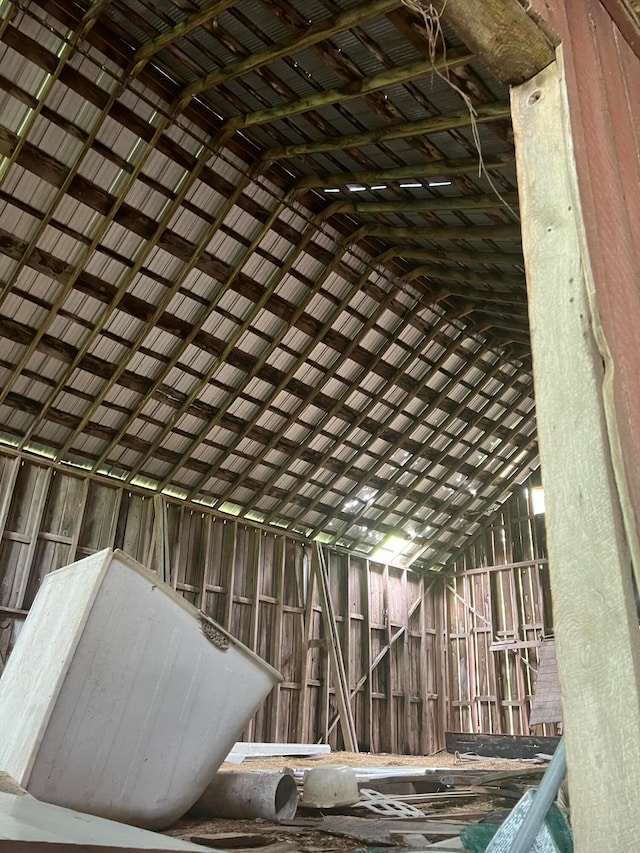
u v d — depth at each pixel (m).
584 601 1.22
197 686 4.11
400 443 14.38
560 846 1.56
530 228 1.53
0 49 7.89
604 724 1.13
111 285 10.10
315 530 15.20
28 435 11.02
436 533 16.91
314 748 12.22
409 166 8.41
